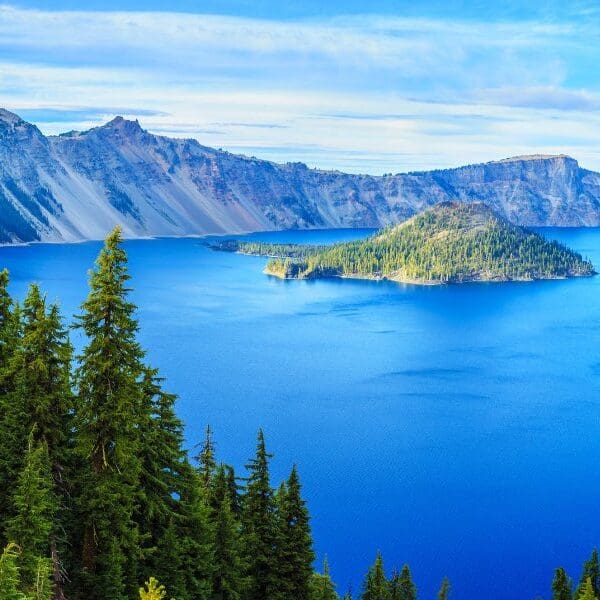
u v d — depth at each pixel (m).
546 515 139.25
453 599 110.19
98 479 42.97
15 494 39.91
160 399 50.06
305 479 154.88
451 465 164.88
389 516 137.12
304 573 58.34
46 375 41.34
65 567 43.22
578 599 87.31
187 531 49.88
